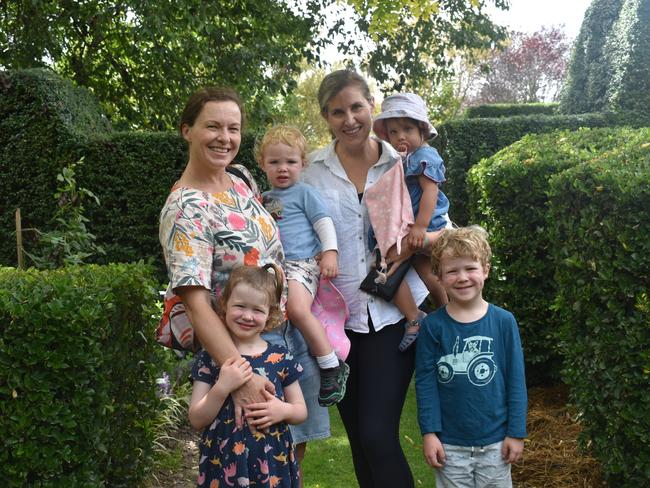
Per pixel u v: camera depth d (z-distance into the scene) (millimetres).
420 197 3006
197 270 2189
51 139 7883
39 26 10461
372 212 2787
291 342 2645
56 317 2590
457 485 2699
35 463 2619
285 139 2836
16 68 10914
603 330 3301
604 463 3340
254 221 2404
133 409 3457
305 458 4250
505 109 14016
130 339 3377
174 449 4398
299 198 2828
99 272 3287
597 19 9500
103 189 8008
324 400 2604
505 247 5234
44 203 7875
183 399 4836
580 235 3475
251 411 2225
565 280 3682
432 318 2773
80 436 2732
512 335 2705
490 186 5297
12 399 2590
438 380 2742
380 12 9234
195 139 2354
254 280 2264
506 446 2650
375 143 2955
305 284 2666
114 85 11812
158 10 9000
